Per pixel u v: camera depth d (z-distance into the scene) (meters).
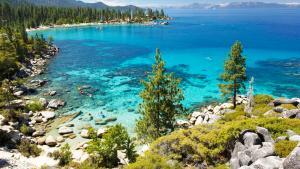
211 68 92.12
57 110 56.12
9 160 33.44
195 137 24.88
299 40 151.50
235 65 49.75
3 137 39.38
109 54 118.69
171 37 170.88
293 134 22.06
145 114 34.78
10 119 47.25
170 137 25.83
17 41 102.69
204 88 71.25
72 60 106.12
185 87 72.19
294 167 15.02
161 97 34.72
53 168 32.56
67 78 80.25
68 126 48.75
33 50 109.81
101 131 44.91
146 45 141.75
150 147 25.80
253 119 25.08
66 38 173.38
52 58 109.69
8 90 54.81
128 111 56.06
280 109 35.94
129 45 143.12
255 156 18.77
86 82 76.25
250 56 111.25
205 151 22.97
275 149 19.11
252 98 48.06
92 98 63.47
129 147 36.09
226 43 143.62
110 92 67.81
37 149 38.88
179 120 51.00
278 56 110.44
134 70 90.19
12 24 197.75
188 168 22.75
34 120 50.25
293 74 84.12
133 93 67.06
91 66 96.06
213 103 60.66
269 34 183.75
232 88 52.34
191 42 149.12
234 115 39.03
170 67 94.19
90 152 34.56
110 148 34.53
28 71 85.00
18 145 39.53
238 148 21.34
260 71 88.56
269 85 74.38
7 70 75.31
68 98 63.19
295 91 69.25
